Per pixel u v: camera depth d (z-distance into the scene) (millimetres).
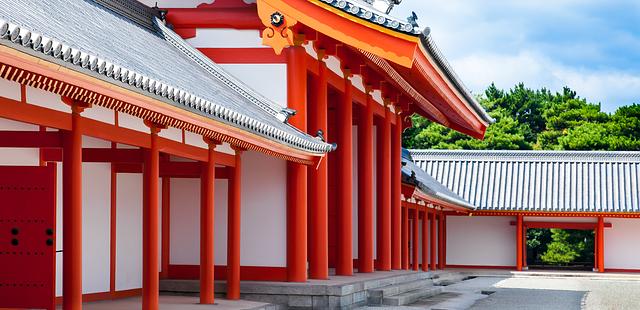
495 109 97438
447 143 85125
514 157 65000
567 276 57281
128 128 17391
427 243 55625
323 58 27688
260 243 26547
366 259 33500
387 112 36750
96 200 22625
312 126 27703
